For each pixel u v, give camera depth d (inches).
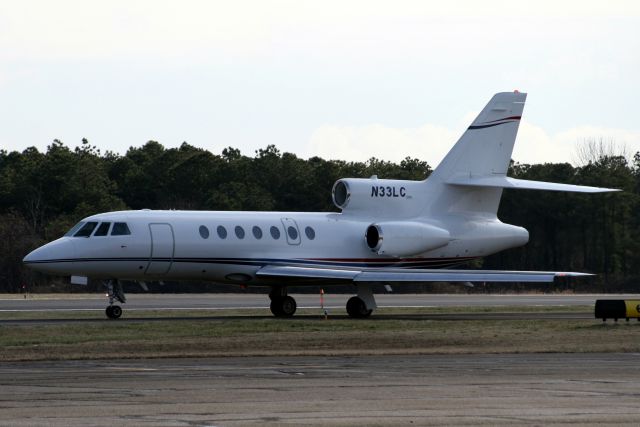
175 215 3922.2
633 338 3002.0
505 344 2824.8
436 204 4404.5
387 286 4072.3
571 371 2212.1
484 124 4411.9
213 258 3929.6
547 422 1541.6
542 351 2659.9
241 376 2076.8
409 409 1656.0
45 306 4633.4
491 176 4419.3
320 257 4143.7
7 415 1568.7
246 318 3841.0
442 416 1588.3
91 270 3762.3
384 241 4180.6
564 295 6815.9
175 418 1553.9
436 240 4293.8
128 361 2357.3
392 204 4355.3
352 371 2177.7
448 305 5147.6
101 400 1728.6
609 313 3582.7
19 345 2684.5
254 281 4023.1
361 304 4003.4
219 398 1761.8
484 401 1745.8
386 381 2009.1
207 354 2495.1
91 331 3068.4
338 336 2977.4
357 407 1673.2
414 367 2268.7
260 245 4025.6
